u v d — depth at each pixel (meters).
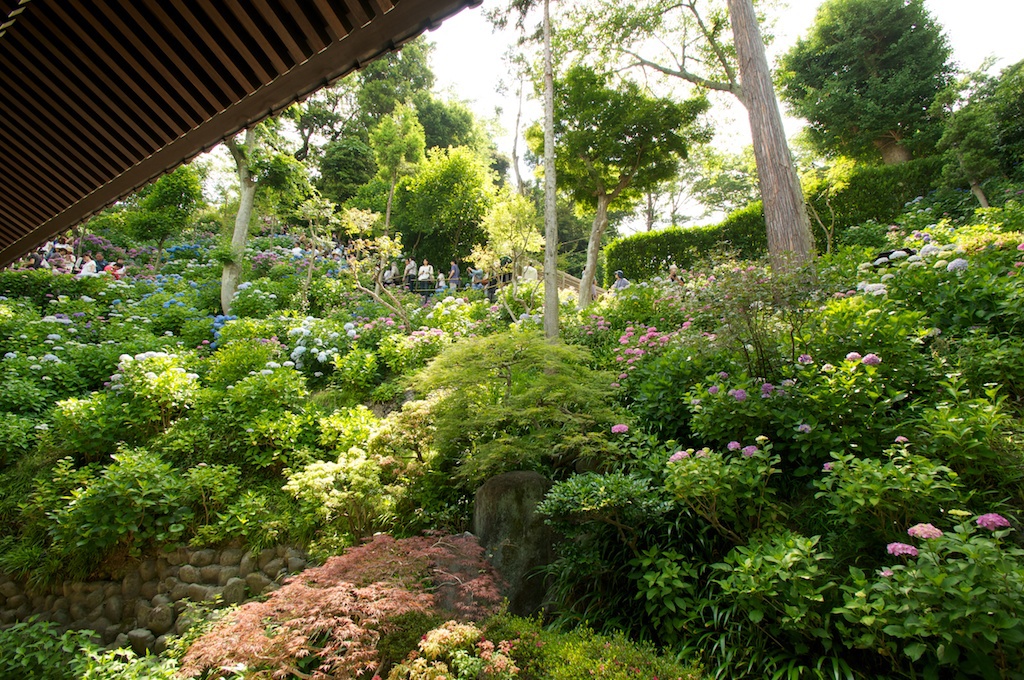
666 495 3.35
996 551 2.05
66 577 4.68
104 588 4.54
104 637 4.29
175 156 3.37
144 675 3.39
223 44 2.56
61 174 3.63
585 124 11.38
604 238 25.70
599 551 3.39
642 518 3.24
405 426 4.90
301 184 12.38
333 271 12.56
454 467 4.85
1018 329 3.85
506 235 9.17
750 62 8.61
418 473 4.73
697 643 2.77
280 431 5.47
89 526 4.54
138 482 4.62
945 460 2.87
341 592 3.00
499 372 4.53
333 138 26.14
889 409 3.30
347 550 3.66
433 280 14.48
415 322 8.87
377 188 20.73
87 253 13.70
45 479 5.36
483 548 3.86
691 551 3.17
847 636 2.39
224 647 2.82
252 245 16.39
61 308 9.25
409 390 6.88
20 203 4.00
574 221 24.09
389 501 4.43
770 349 4.06
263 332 8.17
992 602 1.96
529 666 2.83
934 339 3.93
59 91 2.88
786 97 17.56
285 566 4.40
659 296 7.47
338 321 9.12
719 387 3.64
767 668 2.52
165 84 2.82
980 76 12.52
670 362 4.53
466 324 8.16
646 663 2.60
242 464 5.46
